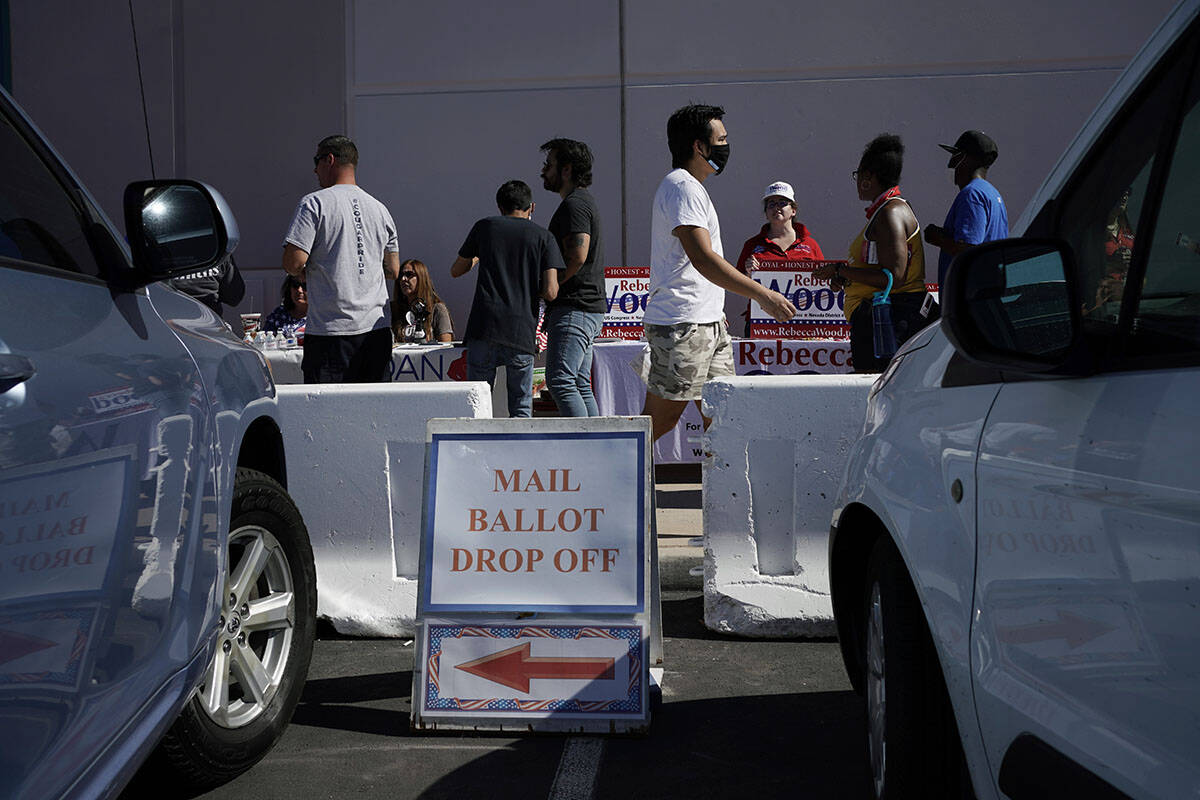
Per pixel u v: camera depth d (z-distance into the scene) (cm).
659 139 1104
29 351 195
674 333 558
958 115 1078
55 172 262
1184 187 173
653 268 568
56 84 1168
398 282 959
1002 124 1077
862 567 318
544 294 682
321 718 390
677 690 414
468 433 396
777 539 487
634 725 364
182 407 261
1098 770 158
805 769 338
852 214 1092
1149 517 150
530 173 1120
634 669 370
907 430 262
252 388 326
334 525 500
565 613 375
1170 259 170
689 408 764
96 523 205
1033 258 187
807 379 489
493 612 379
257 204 1163
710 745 359
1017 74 1071
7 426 177
